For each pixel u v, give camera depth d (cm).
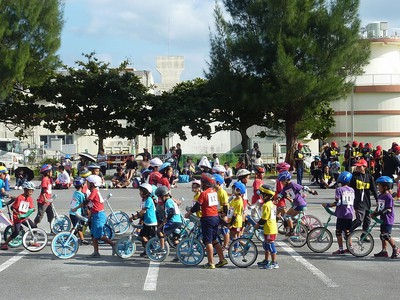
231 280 1048
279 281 1038
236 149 5362
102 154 3228
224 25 3862
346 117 4772
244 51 3719
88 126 4428
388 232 1234
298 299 911
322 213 1888
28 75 3972
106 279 1063
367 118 4734
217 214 1157
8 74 3722
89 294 953
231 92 3788
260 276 1080
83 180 1398
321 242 1306
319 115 4434
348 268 1148
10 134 5756
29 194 1349
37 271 1138
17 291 977
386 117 4709
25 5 3847
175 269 1145
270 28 3631
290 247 1366
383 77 4703
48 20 3962
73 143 5697
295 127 4000
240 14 3872
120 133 4438
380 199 1238
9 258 1269
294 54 3609
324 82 3562
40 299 922
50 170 1525
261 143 4988
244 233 1380
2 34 3731
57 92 4281
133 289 985
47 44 3953
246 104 3828
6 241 1348
